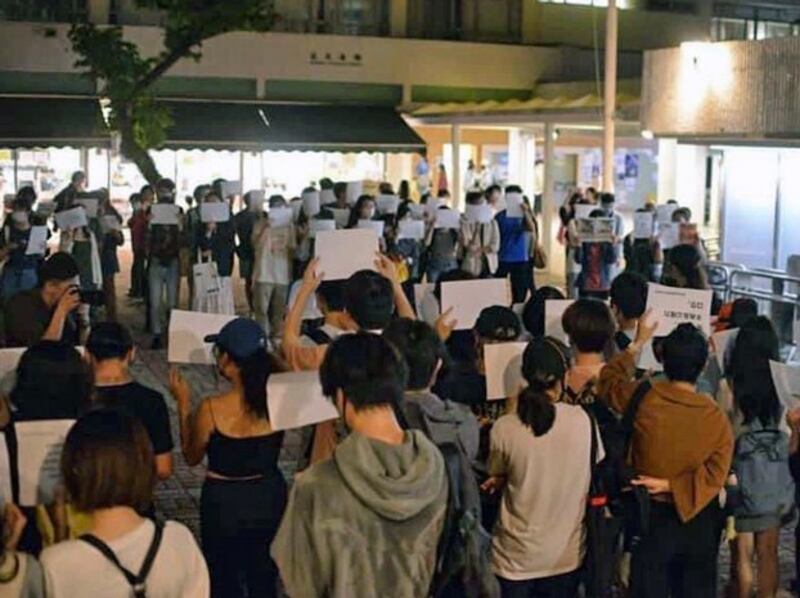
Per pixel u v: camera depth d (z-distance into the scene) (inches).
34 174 1131.9
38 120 1019.3
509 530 201.3
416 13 1224.2
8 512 149.5
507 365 227.3
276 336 587.2
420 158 1171.3
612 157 800.9
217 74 1125.1
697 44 749.3
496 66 1227.2
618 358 223.9
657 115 789.2
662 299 263.0
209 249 599.5
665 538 209.8
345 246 233.8
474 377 239.5
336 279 232.8
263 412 200.4
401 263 445.7
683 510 207.6
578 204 661.9
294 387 196.2
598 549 202.2
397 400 151.3
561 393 202.4
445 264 626.2
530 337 281.9
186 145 1050.7
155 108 868.6
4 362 211.8
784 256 670.5
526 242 642.2
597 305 228.8
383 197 662.5
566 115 896.9
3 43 1048.8
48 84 1061.8
